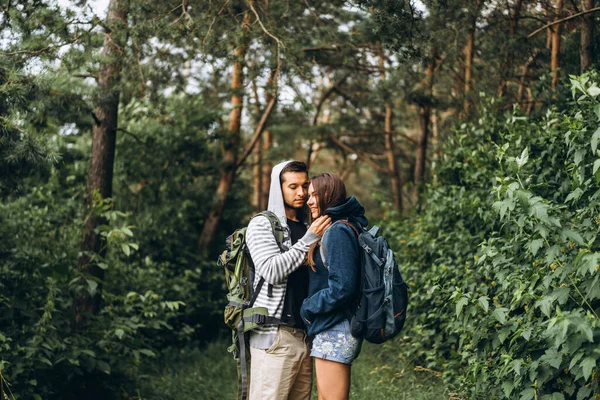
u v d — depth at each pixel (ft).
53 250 21.91
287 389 10.78
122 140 36.19
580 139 10.47
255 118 48.47
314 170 69.67
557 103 19.27
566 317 8.60
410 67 30.55
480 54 28.94
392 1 16.55
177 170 37.96
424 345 18.90
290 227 11.52
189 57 22.33
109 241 20.22
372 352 23.94
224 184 40.47
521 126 17.63
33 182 28.22
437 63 31.40
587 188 10.53
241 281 11.11
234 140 41.14
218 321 35.63
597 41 19.98
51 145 17.51
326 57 36.29
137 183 37.70
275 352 10.75
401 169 60.64
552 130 15.53
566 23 22.80
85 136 35.47
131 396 20.58
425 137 41.45
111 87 20.89
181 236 38.45
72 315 20.30
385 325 10.19
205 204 40.19
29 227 22.59
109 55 20.53
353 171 70.85
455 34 25.93
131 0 20.72
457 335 16.26
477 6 24.06
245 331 10.90
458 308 10.90
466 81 27.73
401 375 18.86
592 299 9.77
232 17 22.33
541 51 24.93
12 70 17.01
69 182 33.17
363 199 70.38
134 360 20.27
